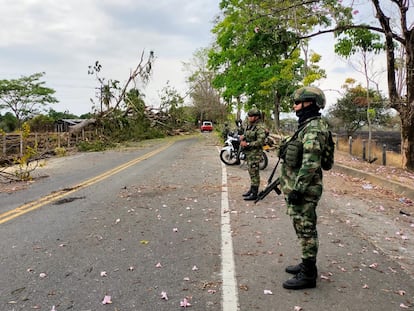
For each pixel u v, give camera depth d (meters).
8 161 16.58
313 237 3.51
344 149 20.55
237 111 33.75
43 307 3.24
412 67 12.51
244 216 6.23
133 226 5.75
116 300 3.34
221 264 4.13
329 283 3.65
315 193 3.47
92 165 15.24
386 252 4.57
